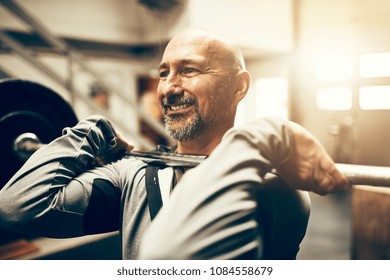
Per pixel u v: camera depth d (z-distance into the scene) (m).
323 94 4.48
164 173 0.78
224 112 0.82
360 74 4.15
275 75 4.76
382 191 1.73
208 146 0.84
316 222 2.57
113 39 4.63
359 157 4.23
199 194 0.48
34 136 1.00
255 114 4.97
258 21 4.07
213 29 3.65
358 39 4.12
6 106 0.99
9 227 0.77
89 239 2.05
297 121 4.72
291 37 4.53
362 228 1.81
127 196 0.80
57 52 4.08
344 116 4.31
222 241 0.46
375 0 3.95
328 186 0.58
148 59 4.79
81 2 4.39
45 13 4.14
